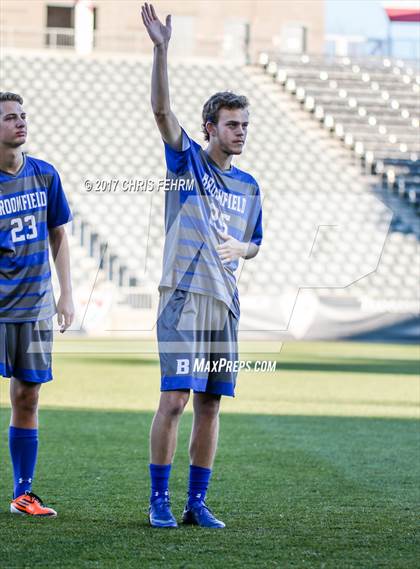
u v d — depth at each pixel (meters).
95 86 35.12
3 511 7.60
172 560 5.99
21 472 7.62
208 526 7.08
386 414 14.73
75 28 38.19
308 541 6.61
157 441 7.04
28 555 6.10
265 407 15.45
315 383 19.05
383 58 41.31
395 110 39.31
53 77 36.69
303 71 40.47
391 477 9.54
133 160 31.27
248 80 39.88
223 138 7.06
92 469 9.70
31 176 7.34
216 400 7.23
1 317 7.33
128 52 38.50
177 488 8.85
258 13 40.81
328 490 8.79
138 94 35.88
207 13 40.47
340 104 39.34
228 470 9.84
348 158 36.75
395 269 31.48
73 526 7.03
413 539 6.73
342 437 12.36
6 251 7.26
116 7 38.53
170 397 6.98
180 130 7.00
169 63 39.84
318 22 41.31
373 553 6.25
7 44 37.94
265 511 7.76
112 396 16.42
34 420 7.66
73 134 32.94
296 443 11.80
